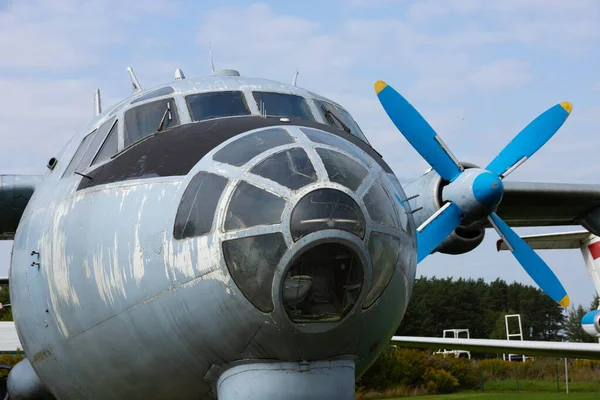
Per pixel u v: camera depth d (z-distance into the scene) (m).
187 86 7.86
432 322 79.19
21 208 10.83
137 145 7.16
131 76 10.87
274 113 7.71
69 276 6.96
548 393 36.53
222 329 5.96
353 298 5.98
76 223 7.00
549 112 12.23
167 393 6.58
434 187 11.16
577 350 19.61
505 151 12.17
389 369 36.19
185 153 6.58
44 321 7.52
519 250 11.27
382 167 7.35
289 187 5.87
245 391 6.07
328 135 6.64
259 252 5.77
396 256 6.38
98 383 7.00
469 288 84.50
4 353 39.25
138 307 6.32
